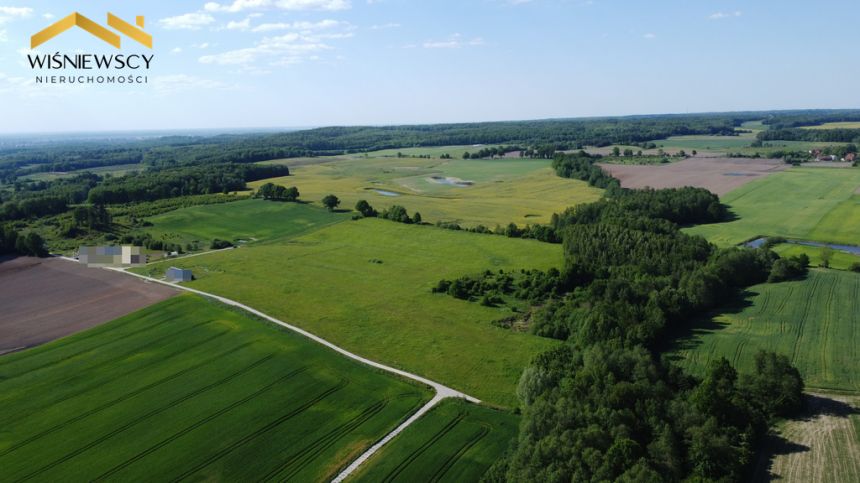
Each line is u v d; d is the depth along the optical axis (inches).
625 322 2901.1
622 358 2234.3
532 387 2285.9
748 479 1784.0
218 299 3720.5
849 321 3009.4
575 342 2933.1
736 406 1980.8
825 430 2022.6
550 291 3784.5
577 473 1683.1
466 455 2065.7
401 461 2041.1
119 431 2244.1
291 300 3735.2
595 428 1827.0
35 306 3656.5
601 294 3415.4
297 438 2196.1
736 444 1871.3
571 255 4313.5
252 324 3280.0
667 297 3169.3
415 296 3816.4
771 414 2113.7
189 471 2005.4
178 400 2471.7
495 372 2741.1
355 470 2003.0
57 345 3043.8
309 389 2564.0
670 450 1766.7
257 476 1980.8
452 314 3499.0
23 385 2610.7
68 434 2224.4
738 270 3695.9
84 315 3472.0
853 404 2203.5
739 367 2600.9
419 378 2679.6
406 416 2347.4
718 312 3312.0
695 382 2258.9
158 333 3174.2
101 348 2997.0
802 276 3740.2
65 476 1979.6
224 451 2117.4
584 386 2121.1
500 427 2245.3
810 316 3112.7
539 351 2974.9
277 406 2421.3
